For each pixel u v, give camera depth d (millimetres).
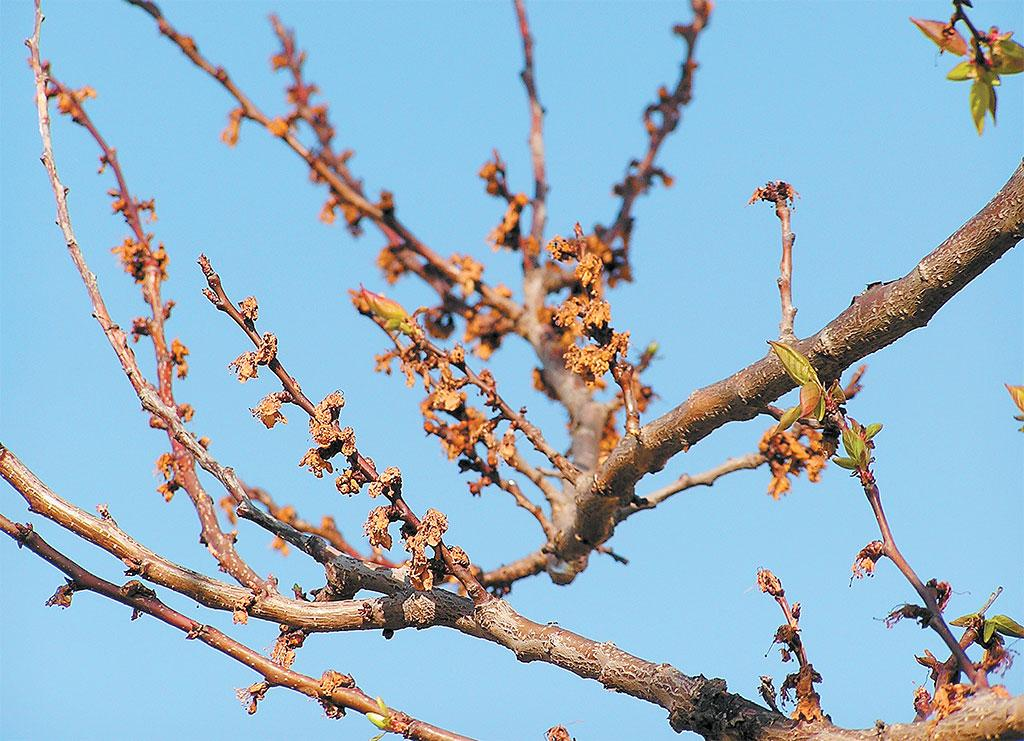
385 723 5883
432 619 6406
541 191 9352
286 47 9023
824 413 5039
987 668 4816
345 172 9117
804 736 5082
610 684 5879
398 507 6141
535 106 9453
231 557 6508
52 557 6059
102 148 8320
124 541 6215
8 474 6211
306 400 6125
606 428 8922
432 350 7391
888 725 4777
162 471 7020
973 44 3965
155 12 8453
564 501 7992
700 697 5477
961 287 4836
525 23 9391
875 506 5047
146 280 7988
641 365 8953
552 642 6090
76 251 7340
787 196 6262
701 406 6008
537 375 9133
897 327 5023
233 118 8750
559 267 9250
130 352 7137
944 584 4949
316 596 6879
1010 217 4559
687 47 9570
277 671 6051
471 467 7852
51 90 8391
